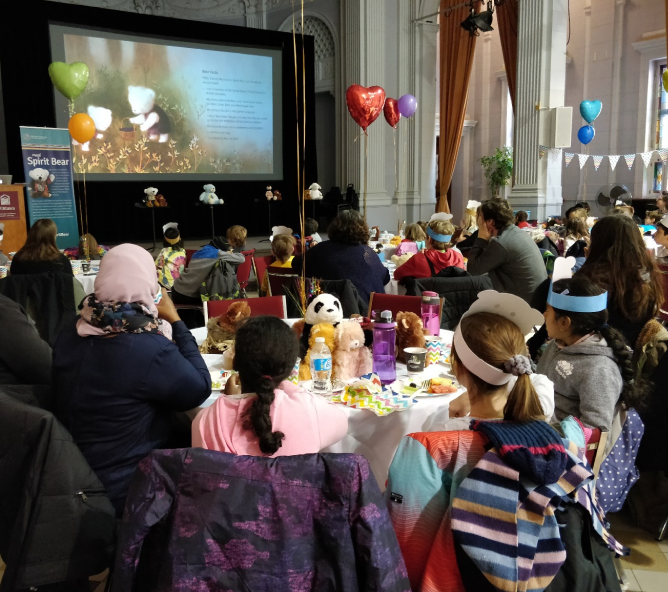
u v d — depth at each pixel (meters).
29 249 3.97
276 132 11.56
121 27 9.93
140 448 1.74
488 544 1.14
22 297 3.42
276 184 11.92
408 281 3.80
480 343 1.39
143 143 10.41
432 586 1.20
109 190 10.68
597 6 12.30
